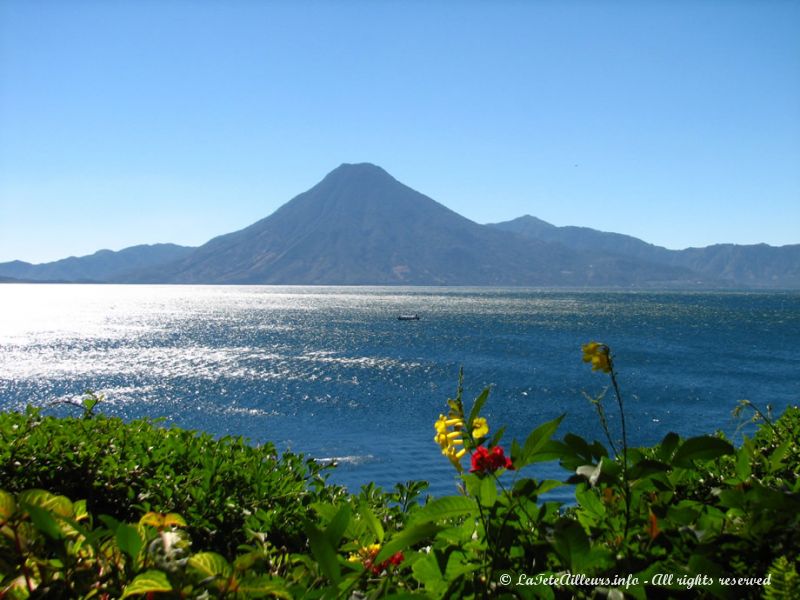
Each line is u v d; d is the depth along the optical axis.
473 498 2.41
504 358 72.81
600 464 2.43
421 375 59.53
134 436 5.35
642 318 151.12
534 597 2.24
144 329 115.69
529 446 2.40
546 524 2.41
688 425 38.09
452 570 2.25
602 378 57.06
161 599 1.89
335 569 1.98
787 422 4.75
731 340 96.38
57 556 2.09
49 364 66.31
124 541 2.05
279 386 53.16
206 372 61.00
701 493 3.53
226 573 2.02
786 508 2.41
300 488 4.70
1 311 178.75
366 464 28.83
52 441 4.97
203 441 5.39
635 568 2.35
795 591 1.99
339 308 197.75
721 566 2.34
